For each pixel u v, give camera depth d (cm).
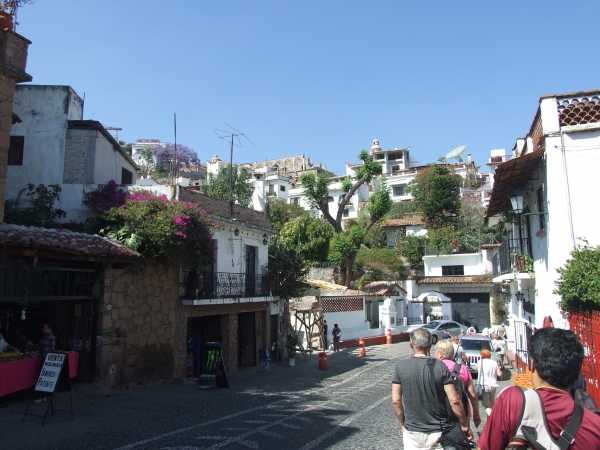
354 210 6372
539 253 1505
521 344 1873
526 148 1680
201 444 845
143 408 1172
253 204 5797
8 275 1159
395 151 8356
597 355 982
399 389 504
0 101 1144
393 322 3581
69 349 1390
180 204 1570
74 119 1906
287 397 1402
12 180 1792
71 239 1269
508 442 302
